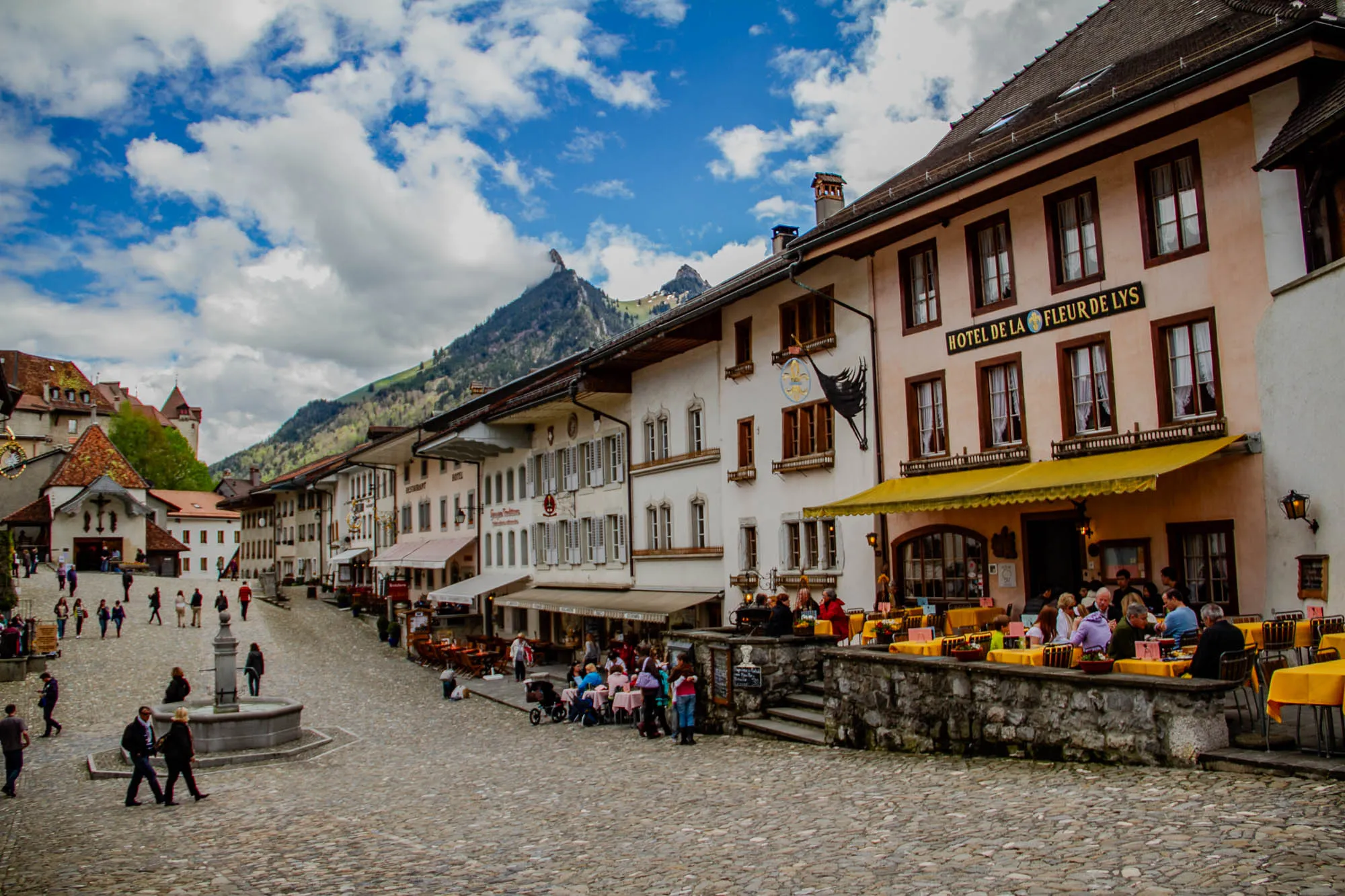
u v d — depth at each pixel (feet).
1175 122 56.85
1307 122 47.70
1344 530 47.06
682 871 31.24
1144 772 35.45
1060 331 65.31
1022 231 68.23
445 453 165.68
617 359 113.39
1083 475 57.67
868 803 37.88
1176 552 57.77
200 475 464.65
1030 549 67.77
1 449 306.76
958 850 29.17
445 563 174.91
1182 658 39.75
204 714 78.64
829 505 74.64
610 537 125.70
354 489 259.80
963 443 72.43
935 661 46.78
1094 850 27.09
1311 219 50.75
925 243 76.18
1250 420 54.08
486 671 128.77
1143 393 59.93
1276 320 51.78
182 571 414.82
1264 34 48.91
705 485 104.42
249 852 42.14
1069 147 58.44
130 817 55.31
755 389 95.81
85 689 116.57
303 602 234.17
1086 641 42.47
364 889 33.32
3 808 61.31
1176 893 23.06
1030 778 37.81
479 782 57.88
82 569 265.54
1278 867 23.72
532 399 129.80
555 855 35.81
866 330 81.51
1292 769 31.60
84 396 414.41
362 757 76.28
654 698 71.51
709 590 103.14
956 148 79.66
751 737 63.21
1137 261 60.59
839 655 53.83
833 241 76.84
